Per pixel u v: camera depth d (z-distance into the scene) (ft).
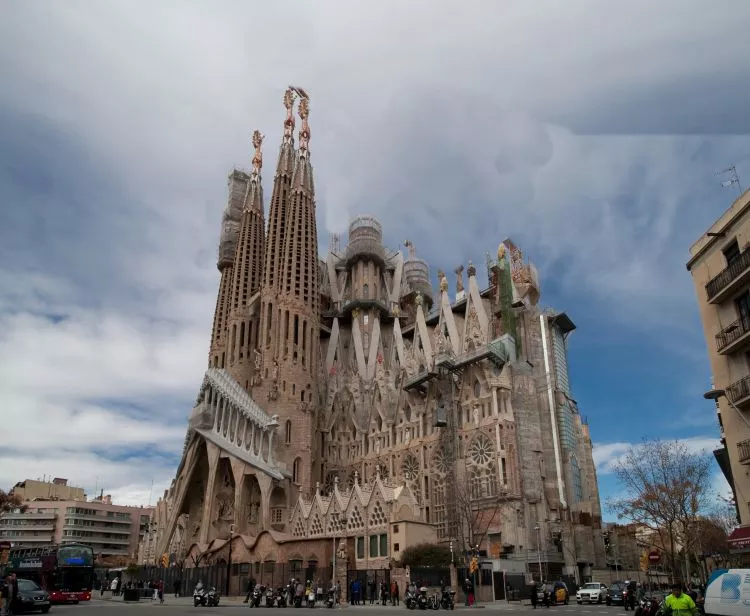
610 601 146.92
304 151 348.79
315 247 326.65
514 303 266.36
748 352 107.96
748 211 108.58
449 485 240.12
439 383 263.90
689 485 162.81
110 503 545.85
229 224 375.86
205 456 281.13
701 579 172.65
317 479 283.59
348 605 144.36
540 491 230.48
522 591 170.09
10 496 295.89
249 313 328.29
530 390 248.32
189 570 218.38
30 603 104.32
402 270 387.34
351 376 317.01
